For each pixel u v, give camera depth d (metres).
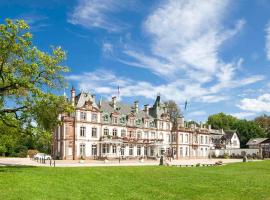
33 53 35.19
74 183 30.14
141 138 97.50
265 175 40.34
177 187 31.19
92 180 32.75
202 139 116.88
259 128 152.25
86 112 84.88
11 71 34.88
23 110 36.66
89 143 84.62
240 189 30.02
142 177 37.19
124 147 91.38
